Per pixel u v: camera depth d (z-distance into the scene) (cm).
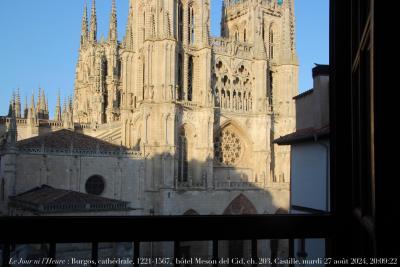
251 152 11281
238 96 11256
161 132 9606
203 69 10431
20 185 7838
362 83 906
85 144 8819
